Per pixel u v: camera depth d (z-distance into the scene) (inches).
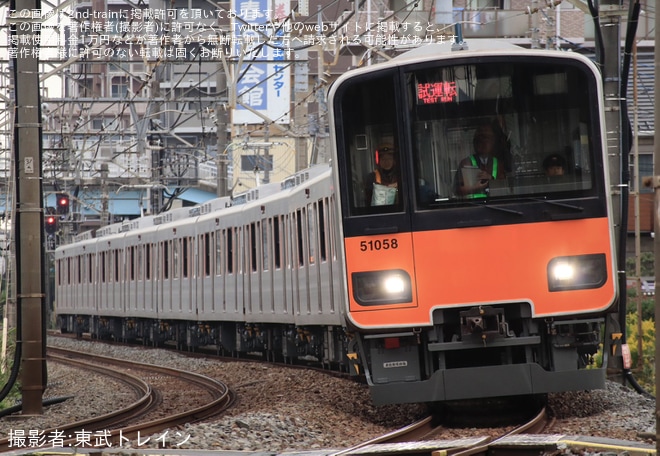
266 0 2652.6
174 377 2608.3
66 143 4215.1
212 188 5733.3
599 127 1341.0
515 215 1341.0
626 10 1652.3
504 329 1331.2
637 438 1080.2
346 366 2181.3
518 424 1346.0
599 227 1341.0
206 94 3100.4
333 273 1897.1
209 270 3110.2
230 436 1284.4
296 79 3021.7
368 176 1362.0
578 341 1350.9
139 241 3880.4
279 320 2463.1
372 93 1363.2
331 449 1105.4
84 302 4790.8
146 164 4554.6
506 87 1348.4
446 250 1346.0
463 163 1349.7
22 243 1771.7
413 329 1346.0
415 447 1031.6
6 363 2463.1
